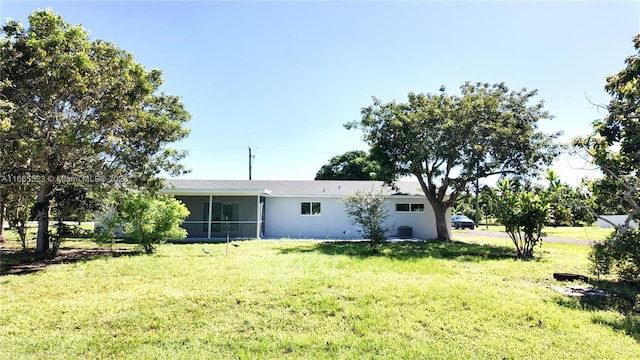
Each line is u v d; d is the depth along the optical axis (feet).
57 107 32.32
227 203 64.23
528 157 52.29
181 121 45.52
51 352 12.79
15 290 21.89
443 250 44.01
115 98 32.35
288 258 34.81
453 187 61.26
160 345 13.44
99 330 15.05
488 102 51.49
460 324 15.61
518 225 38.24
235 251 41.19
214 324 15.66
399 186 75.56
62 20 30.14
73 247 45.32
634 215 25.25
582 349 13.00
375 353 12.64
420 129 54.13
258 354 12.53
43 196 38.68
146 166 40.01
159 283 23.38
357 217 44.78
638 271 23.72
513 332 14.71
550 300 19.63
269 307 18.04
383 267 29.89
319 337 14.10
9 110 26.96
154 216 38.70
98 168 37.70
